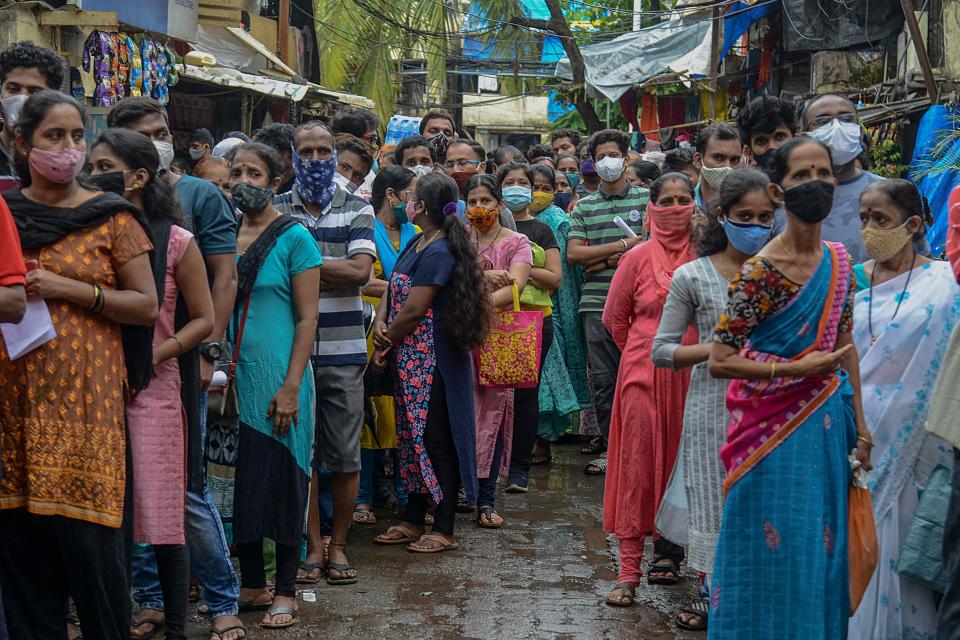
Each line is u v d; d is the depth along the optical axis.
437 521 6.18
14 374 3.66
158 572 4.57
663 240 5.45
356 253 5.54
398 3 23.94
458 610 5.12
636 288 5.43
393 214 6.78
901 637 4.30
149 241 3.89
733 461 3.93
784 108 5.48
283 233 4.96
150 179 4.27
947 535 3.97
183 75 13.13
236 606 4.71
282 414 4.83
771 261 3.81
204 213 4.71
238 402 4.89
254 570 5.08
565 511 7.11
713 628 3.94
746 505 3.89
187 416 4.41
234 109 15.50
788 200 3.76
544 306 7.85
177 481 4.23
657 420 5.27
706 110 19.25
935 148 10.46
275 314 4.93
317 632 4.81
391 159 8.28
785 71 16.31
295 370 4.87
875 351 4.43
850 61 14.07
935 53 12.02
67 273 3.71
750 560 3.88
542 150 11.21
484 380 6.60
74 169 3.68
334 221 5.60
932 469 4.35
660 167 10.24
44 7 9.92
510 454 7.51
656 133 19.81
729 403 3.96
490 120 35.44
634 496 5.27
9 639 3.76
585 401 8.83
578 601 5.30
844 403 3.96
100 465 3.72
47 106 3.66
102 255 3.78
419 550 6.09
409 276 6.05
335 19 22.98
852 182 5.27
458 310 5.97
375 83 24.12
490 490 6.75
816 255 3.85
